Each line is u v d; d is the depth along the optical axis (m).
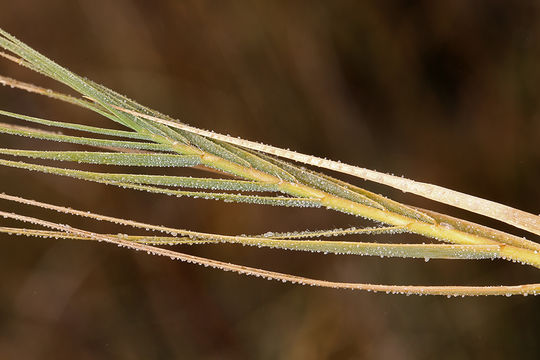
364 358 0.49
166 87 0.52
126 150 0.24
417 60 0.51
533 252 0.24
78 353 0.51
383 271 0.50
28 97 0.50
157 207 0.51
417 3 0.50
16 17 0.50
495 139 0.50
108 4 0.51
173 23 0.51
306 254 0.51
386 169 0.50
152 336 0.51
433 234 0.24
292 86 0.51
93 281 0.52
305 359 0.49
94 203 0.51
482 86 0.50
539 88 0.49
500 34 0.50
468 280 0.48
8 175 0.50
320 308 0.50
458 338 0.48
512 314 0.48
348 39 0.51
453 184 0.50
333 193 0.24
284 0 0.51
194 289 0.52
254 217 0.50
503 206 0.24
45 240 0.51
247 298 0.51
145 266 0.52
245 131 0.51
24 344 0.50
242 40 0.51
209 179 0.23
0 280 0.50
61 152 0.23
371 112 0.51
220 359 0.50
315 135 0.51
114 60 0.51
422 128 0.51
